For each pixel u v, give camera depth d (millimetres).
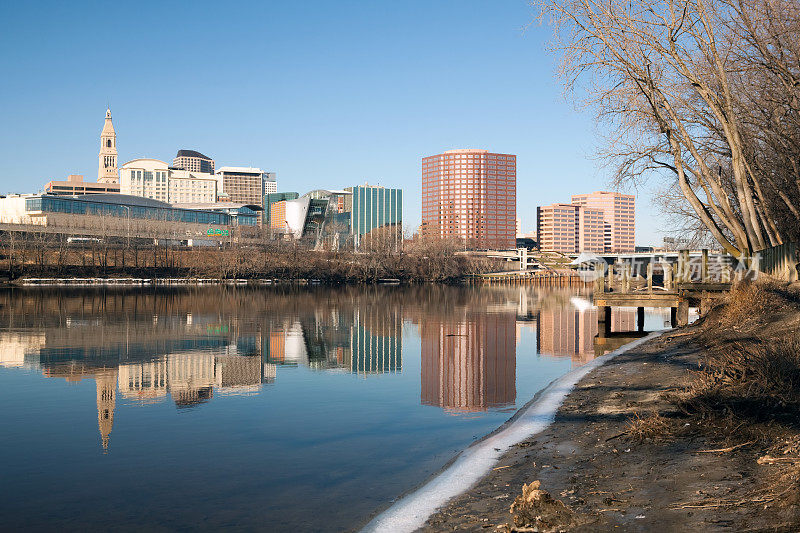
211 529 8297
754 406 10312
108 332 36625
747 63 26812
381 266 155625
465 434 13594
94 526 8500
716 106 25453
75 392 18953
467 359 27438
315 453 12086
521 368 24719
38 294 77562
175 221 196000
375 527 7352
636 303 32594
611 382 16016
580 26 24609
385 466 11086
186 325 41656
